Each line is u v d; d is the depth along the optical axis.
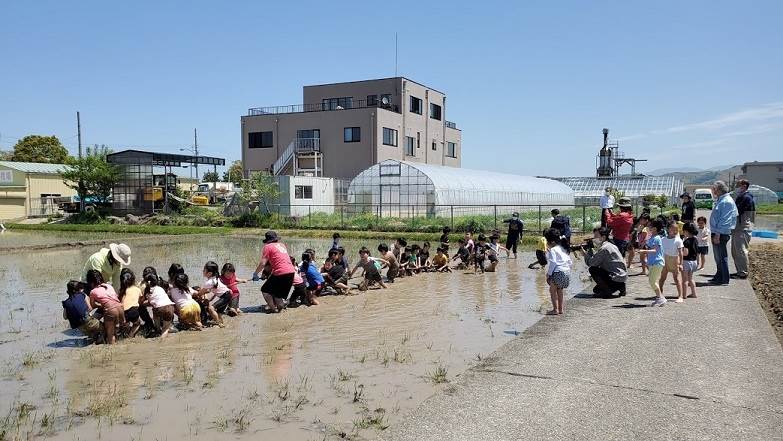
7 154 80.88
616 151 82.62
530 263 19.44
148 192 44.97
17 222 46.00
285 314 11.28
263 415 5.92
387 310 11.50
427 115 57.91
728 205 12.52
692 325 9.04
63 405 6.34
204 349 8.68
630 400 5.98
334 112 50.00
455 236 28.41
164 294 9.72
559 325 9.40
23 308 12.38
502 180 49.19
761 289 12.47
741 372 6.77
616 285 11.81
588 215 39.38
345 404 6.20
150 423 5.77
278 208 38.06
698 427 5.30
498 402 6.02
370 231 32.53
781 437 5.07
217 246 26.92
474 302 12.23
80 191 45.28
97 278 9.46
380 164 39.12
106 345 9.06
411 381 6.95
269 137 52.53
